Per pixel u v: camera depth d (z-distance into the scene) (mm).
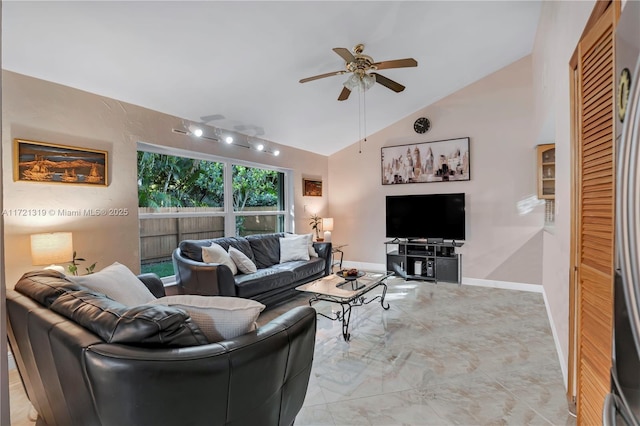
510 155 4566
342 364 2414
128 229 3223
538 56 3484
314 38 2943
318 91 3979
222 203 4480
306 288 3059
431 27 3227
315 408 1897
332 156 6199
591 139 1410
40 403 1583
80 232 2873
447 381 2172
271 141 5055
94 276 1979
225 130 4309
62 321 1237
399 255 5219
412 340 2828
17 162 2484
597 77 1338
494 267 4691
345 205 6078
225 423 1124
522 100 4461
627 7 806
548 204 4215
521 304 3826
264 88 3604
